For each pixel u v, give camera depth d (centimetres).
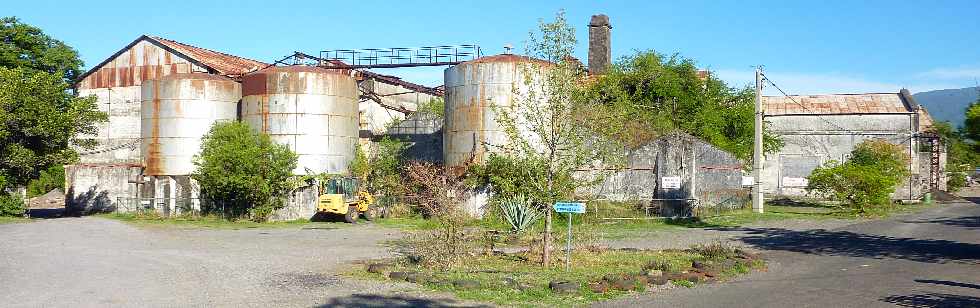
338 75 3875
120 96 4438
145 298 1255
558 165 1603
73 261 1766
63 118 3391
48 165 3494
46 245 2161
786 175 5347
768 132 4950
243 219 3438
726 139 4544
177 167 3862
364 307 1187
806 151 5322
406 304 1209
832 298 1267
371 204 3384
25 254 1914
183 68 4319
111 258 1834
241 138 3362
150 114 3909
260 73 3794
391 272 1495
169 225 3111
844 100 5512
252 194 3303
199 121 3884
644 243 2220
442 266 1573
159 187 3828
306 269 1625
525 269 1569
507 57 3412
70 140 3603
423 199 2211
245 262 1761
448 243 1625
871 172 3509
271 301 1234
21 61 4562
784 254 1925
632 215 3162
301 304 1209
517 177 1692
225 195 3384
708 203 3634
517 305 1204
